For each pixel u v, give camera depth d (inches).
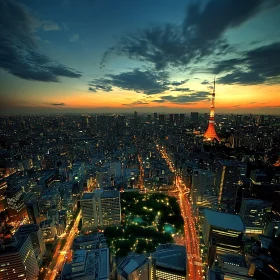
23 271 4325.8
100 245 5339.6
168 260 4247.0
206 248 5629.9
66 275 4040.4
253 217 6476.4
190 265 5260.8
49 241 6254.9
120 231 6692.9
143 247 5821.9
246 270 4227.4
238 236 5226.4
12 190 7485.2
